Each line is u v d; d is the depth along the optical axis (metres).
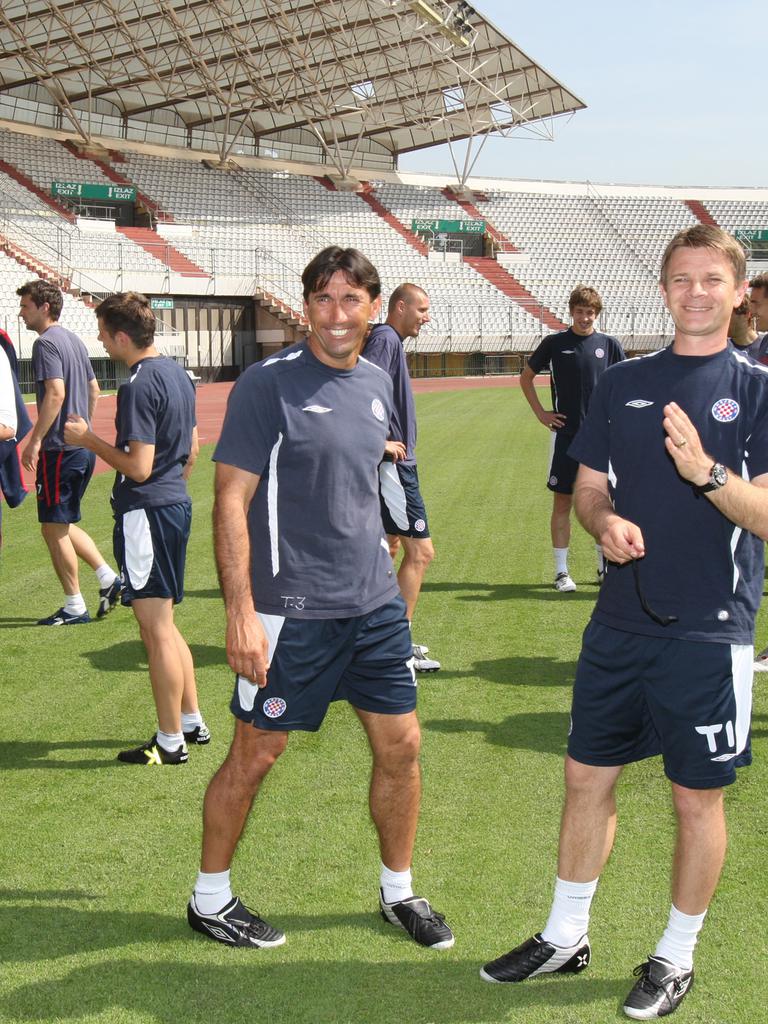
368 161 45.50
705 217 46.28
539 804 3.47
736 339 5.57
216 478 2.59
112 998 2.42
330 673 2.64
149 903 2.85
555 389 6.43
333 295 2.53
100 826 3.32
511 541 8.34
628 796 3.57
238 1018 2.35
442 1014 2.37
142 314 3.74
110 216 37.22
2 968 2.54
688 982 2.42
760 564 2.41
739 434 2.35
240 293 36.03
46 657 5.20
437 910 2.81
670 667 2.36
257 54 35.25
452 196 45.03
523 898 2.87
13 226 31.86
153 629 3.79
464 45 33.41
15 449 3.95
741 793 3.56
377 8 32.12
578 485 2.56
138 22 31.42
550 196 45.97
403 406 4.45
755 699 4.57
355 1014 2.37
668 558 2.36
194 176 39.94
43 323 5.48
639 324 41.88
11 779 3.70
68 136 37.53
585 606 6.29
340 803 3.49
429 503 10.09
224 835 2.62
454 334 39.16
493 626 5.83
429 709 4.43
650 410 2.39
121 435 3.66
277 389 2.56
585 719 2.48
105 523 8.93
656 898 2.88
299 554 2.60
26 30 31.03
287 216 40.50
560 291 42.75
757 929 2.71
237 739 2.65
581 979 2.52
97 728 4.21
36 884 2.95
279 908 2.83
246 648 2.49
